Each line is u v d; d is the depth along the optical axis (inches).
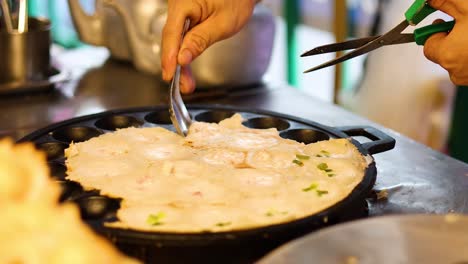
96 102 50.0
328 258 27.6
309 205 33.9
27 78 50.6
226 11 42.0
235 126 42.0
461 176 40.1
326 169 37.2
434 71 66.0
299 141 41.2
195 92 51.1
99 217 34.1
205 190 35.3
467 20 36.2
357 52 37.9
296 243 28.0
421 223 28.8
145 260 31.8
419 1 36.4
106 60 58.3
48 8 92.7
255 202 34.3
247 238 31.6
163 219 33.0
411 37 37.9
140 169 37.2
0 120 46.8
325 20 101.3
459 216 28.9
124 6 52.4
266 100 50.6
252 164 37.6
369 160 37.8
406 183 39.4
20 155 37.9
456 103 63.7
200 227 32.1
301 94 51.8
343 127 41.7
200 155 38.7
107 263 31.2
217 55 49.8
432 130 67.8
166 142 40.0
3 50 49.4
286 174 36.7
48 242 31.9
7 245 31.7
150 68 52.9
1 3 50.0
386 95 69.1
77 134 40.9
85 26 55.8
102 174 36.7
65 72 53.4
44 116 47.6
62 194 35.3
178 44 40.4
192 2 41.0
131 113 43.1
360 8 76.8
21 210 33.7
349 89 75.9
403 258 27.7
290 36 83.4
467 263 27.6
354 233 28.4
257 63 51.5
